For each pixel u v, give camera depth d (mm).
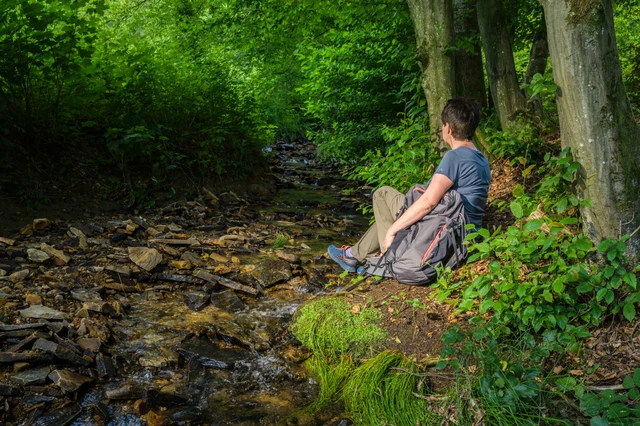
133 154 6938
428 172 5676
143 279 4207
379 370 2926
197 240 5297
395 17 8117
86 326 3271
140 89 7254
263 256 4992
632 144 3021
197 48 9531
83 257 4512
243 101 8930
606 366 2693
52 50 5980
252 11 10008
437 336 3232
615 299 2910
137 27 10211
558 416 2457
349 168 10633
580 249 2914
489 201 5379
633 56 9766
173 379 2951
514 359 2840
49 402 2635
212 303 3908
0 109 5805
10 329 3051
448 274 3611
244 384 2967
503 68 6562
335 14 9352
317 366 3150
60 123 6672
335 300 3723
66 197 6055
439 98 5504
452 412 2625
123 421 2564
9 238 4852
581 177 3104
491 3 6496
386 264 3852
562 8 3008
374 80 9344
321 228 6250
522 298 2957
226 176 7895
